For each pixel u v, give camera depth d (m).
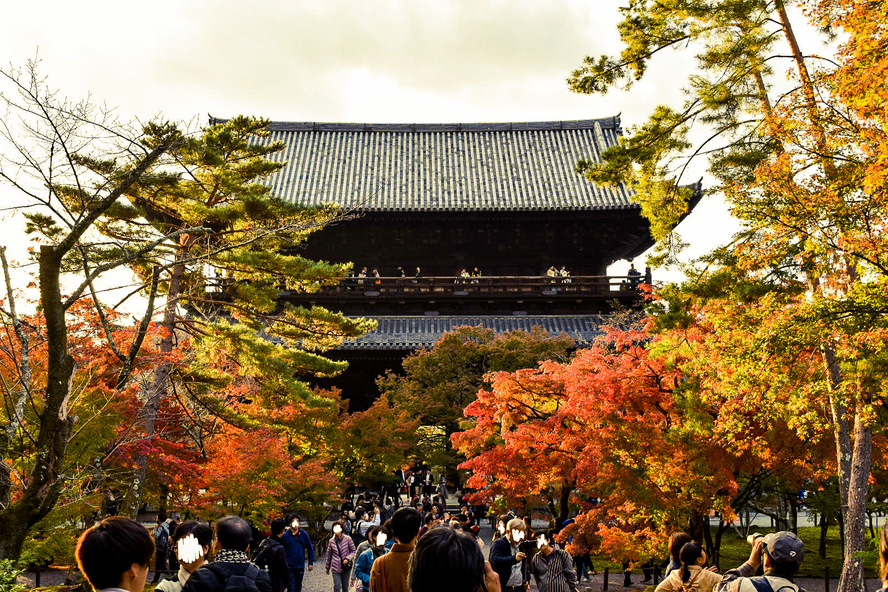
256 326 27.47
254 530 23.53
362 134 63.47
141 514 30.09
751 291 15.29
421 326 50.97
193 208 23.23
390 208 50.22
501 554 12.03
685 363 18.11
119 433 18.84
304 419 30.81
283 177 58.06
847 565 15.16
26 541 16.31
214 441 25.39
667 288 16.28
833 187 13.48
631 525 20.34
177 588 6.62
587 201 54.03
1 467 10.61
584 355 22.14
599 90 17.66
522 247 54.34
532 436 21.06
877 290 12.72
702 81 17.34
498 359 38.12
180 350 25.08
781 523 33.03
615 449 18.62
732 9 16.14
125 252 18.70
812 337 13.22
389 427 33.25
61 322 9.77
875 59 12.22
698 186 31.69
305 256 53.75
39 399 15.63
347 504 35.28
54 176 13.09
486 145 62.12
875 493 24.67
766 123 14.95
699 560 8.71
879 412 17.94
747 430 17.92
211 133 22.59
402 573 6.74
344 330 26.81
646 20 16.69
